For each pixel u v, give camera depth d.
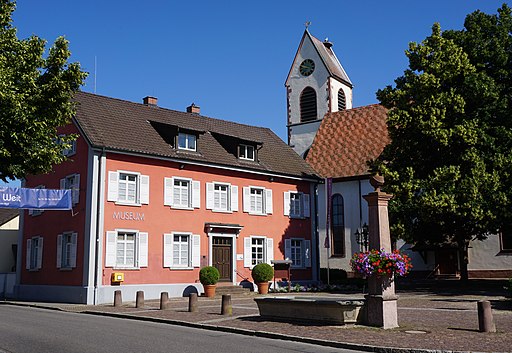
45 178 30.67
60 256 28.47
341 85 55.00
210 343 12.12
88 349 11.02
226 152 33.69
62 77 19.81
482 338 12.17
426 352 10.62
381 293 14.16
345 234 41.91
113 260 26.78
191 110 38.22
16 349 11.02
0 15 18.89
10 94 17.56
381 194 14.55
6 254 39.75
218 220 31.53
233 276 31.69
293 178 36.16
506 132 27.27
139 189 28.22
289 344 12.17
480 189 26.39
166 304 21.17
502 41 29.44
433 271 38.41
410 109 28.97
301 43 54.81
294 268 35.19
